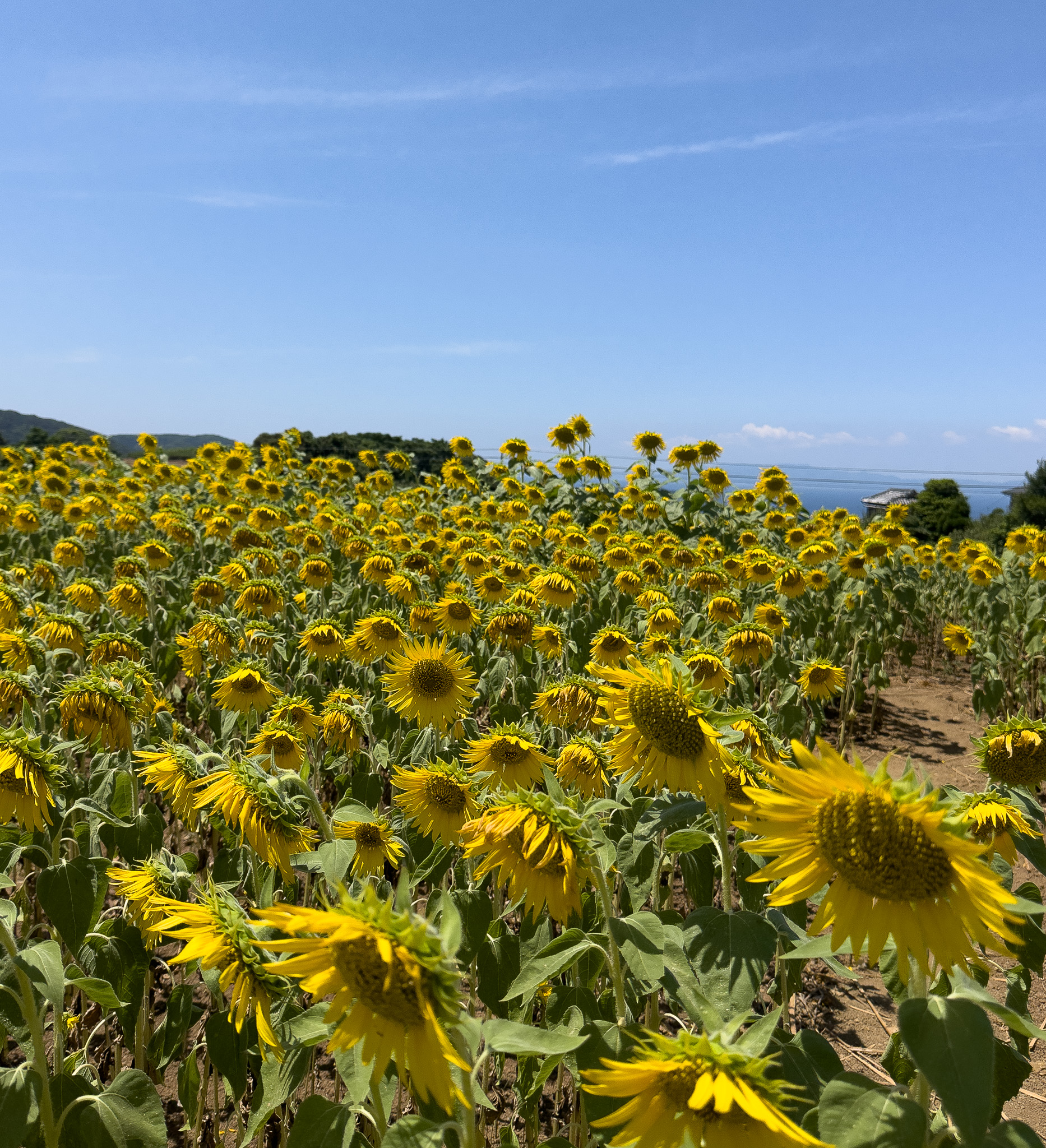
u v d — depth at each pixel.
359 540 9.32
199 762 3.04
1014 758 2.95
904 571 11.75
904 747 8.91
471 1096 1.85
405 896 1.66
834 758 1.74
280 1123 3.52
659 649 6.07
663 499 14.09
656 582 8.52
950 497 40.03
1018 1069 2.38
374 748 4.65
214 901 2.21
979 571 12.59
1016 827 2.50
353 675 6.22
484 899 2.84
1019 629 11.20
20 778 2.90
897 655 13.02
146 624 6.86
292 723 4.16
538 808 2.30
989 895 1.64
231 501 13.68
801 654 7.68
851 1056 4.34
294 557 9.30
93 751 4.40
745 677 6.41
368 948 1.57
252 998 2.13
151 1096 2.49
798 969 3.12
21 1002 2.42
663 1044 1.62
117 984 2.93
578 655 6.61
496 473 16.42
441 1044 1.54
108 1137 2.41
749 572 9.27
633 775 2.79
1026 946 2.57
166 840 5.54
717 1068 1.56
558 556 8.83
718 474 13.42
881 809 1.70
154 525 11.18
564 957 2.30
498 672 5.91
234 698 4.66
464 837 2.72
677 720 2.55
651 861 2.87
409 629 6.75
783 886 1.80
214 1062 2.62
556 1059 2.50
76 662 5.24
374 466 19.38
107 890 2.99
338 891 1.61
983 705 8.38
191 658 5.96
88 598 6.42
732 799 2.78
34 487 15.64
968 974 1.87
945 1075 1.60
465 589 7.68
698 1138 1.62
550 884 2.41
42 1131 2.46
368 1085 2.16
